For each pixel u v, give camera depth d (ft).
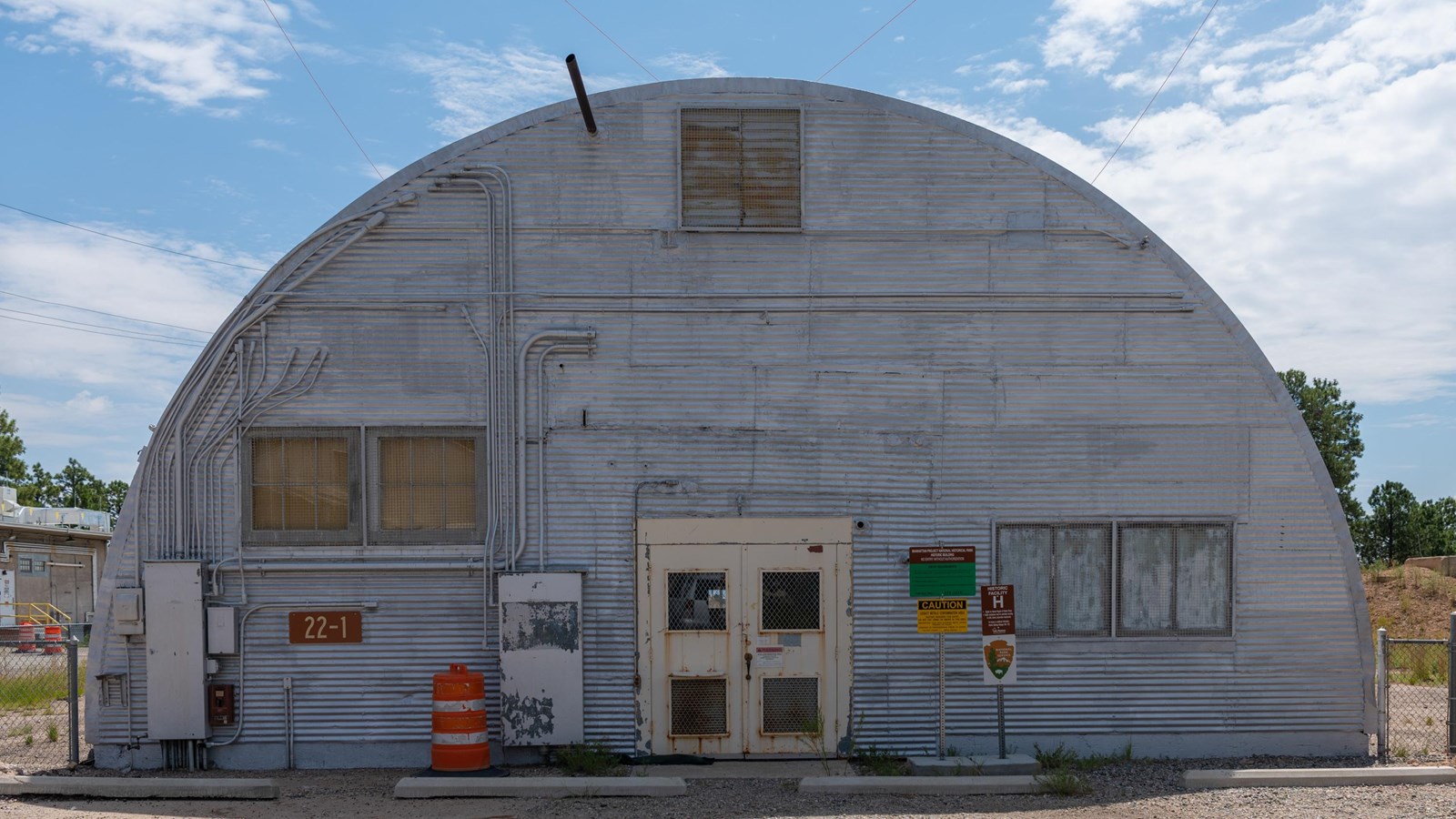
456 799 32.12
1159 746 37.01
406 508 36.76
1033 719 36.88
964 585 35.32
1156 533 37.58
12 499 130.62
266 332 36.81
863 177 37.76
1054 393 37.63
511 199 37.22
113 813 30.53
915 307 37.58
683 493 36.88
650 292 37.22
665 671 36.47
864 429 37.27
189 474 36.52
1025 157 37.91
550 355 37.09
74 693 36.42
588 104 36.68
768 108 37.70
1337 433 158.10
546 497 36.78
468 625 36.55
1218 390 37.83
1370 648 37.45
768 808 30.96
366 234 37.01
